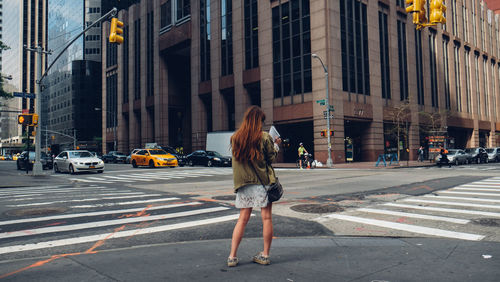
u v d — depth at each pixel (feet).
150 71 169.68
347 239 15.88
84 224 19.66
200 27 140.56
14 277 10.82
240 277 10.72
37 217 21.68
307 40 103.04
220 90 130.72
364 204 26.00
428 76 136.67
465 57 164.35
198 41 140.67
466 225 18.67
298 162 87.25
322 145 97.60
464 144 166.71
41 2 418.10
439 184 38.96
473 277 10.68
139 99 177.78
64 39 302.45
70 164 66.64
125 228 18.67
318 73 99.19
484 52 176.65
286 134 118.32
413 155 125.39
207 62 137.59
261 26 115.55
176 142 175.83
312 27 101.19
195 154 99.60
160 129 159.33
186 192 34.86
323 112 91.86
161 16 160.97
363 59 109.09
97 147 273.75
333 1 99.76
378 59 114.01
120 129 192.95
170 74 163.22
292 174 60.44
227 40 129.08
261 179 11.76
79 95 273.13
